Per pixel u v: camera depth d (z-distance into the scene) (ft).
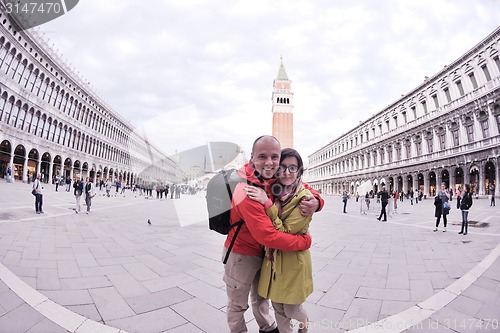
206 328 8.57
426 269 14.80
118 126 173.99
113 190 129.70
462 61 93.45
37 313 8.97
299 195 6.50
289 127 272.51
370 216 47.65
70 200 55.36
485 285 12.05
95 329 8.27
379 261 16.58
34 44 101.71
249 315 9.68
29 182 99.86
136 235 22.98
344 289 11.98
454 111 94.58
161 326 8.62
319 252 18.98
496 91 79.41
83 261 14.89
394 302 10.57
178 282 12.39
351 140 181.88
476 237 24.32
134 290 11.35
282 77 281.95
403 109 124.57
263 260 7.04
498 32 79.92
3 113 89.10
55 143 116.26
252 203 6.05
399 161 125.70
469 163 87.40
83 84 137.90
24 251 15.84
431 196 106.11
